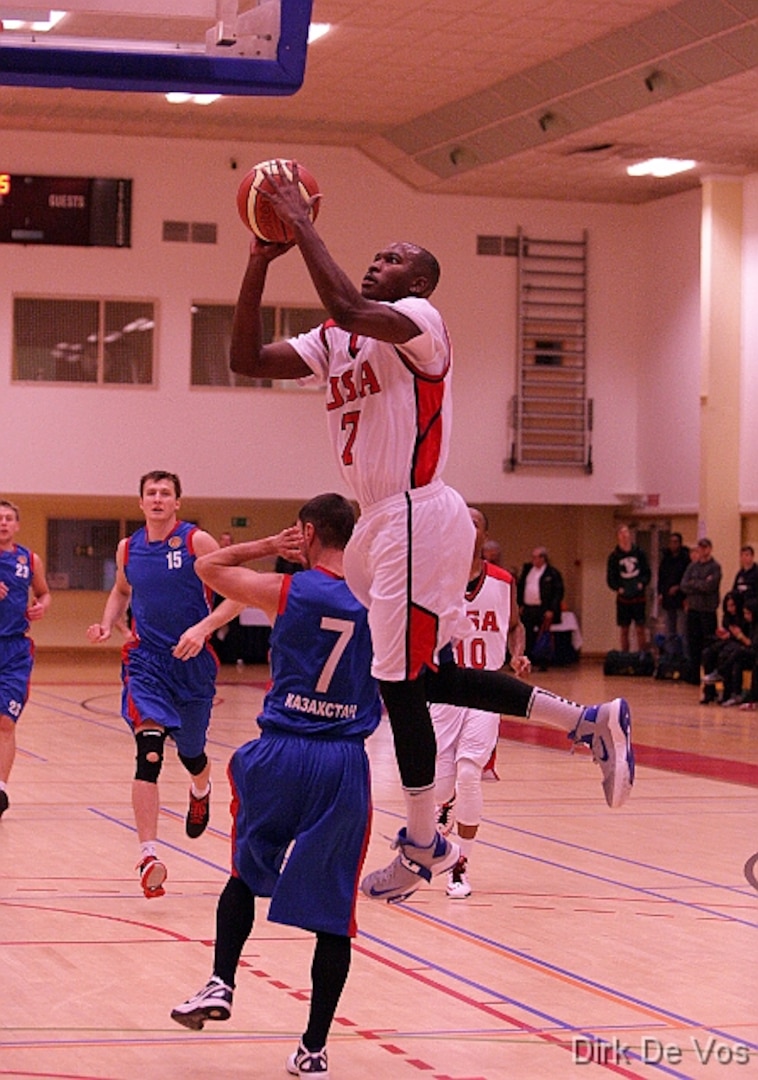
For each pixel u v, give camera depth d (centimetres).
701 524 2670
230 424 2783
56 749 1612
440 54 2241
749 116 2286
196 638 771
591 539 3098
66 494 2728
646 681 2617
